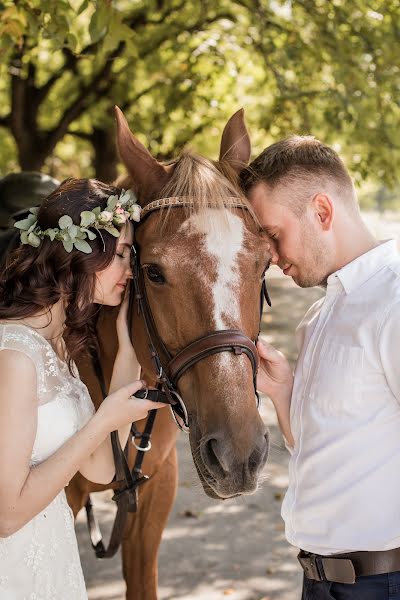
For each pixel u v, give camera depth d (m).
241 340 1.88
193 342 1.91
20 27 4.08
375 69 6.92
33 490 1.71
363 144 7.41
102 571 3.84
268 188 1.98
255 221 2.01
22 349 1.75
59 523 1.90
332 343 1.84
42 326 1.90
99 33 3.58
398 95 7.02
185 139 9.55
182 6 8.95
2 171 12.26
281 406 2.19
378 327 1.74
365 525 1.77
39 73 10.71
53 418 1.81
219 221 1.94
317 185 1.93
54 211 1.92
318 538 1.84
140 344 2.21
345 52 6.86
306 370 1.92
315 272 1.98
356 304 1.83
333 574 1.82
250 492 1.82
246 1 7.61
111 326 2.47
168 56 9.38
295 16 7.43
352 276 1.86
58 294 1.86
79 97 9.52
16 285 1.87
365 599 1.78
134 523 2.84
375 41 6.96
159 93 9.69
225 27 8.75
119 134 2.20
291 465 1.96
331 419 1.82
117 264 2.03
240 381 1.86
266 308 12.13
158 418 2.56
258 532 4.29
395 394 1.72
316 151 1.98
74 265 1.88
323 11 7.10
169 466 2.79
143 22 8.88
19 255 1.91
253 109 8.91
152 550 2.85
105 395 2.51
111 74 9.70
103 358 2.57
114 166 10.83
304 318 2.14
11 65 8.41
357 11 7.13
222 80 9.07
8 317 1.84
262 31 7.26
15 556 1.80
